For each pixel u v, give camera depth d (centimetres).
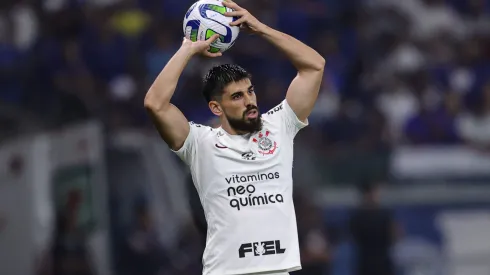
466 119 5538
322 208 4425
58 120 5016
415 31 6444
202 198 2106
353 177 4547
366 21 6325
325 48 6034
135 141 4625
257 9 6178
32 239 4278
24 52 5778
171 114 2077
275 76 5628
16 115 4916
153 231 4372
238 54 5584
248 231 2042
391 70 5944
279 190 2070
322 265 4275
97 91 5372
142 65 5672
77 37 5700
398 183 4628
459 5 6794
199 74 5238
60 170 4266
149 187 4484
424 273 4469
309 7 6294
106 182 4309
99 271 4147
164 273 4300
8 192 4328
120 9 5969
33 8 5978
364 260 4325
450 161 4791
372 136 5025
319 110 5344
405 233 4534
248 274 2034
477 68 6109
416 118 5356
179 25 5981
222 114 2111
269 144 2092
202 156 2092
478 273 4541
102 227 4153
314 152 4562
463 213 4631
